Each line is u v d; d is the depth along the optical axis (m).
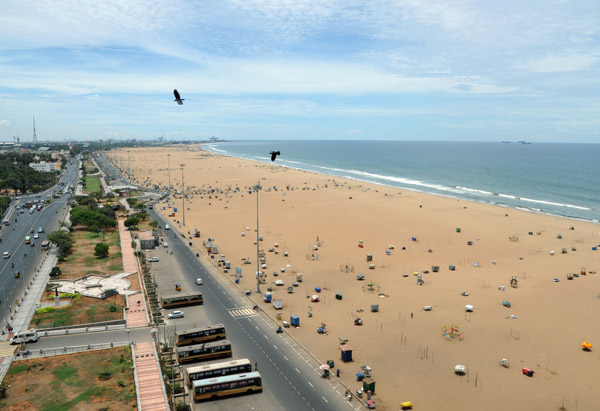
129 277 140.12
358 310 116.50
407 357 92.00
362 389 79.19
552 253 168.25
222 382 77.19
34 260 156.38
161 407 72.00
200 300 120.12
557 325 107.50
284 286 135.62
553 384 81.81
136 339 97.25
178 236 198.75
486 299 124.12
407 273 146.88
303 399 77.12
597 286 134.25
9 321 104.31
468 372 86.06
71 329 100.88
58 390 75.69
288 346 96.88
